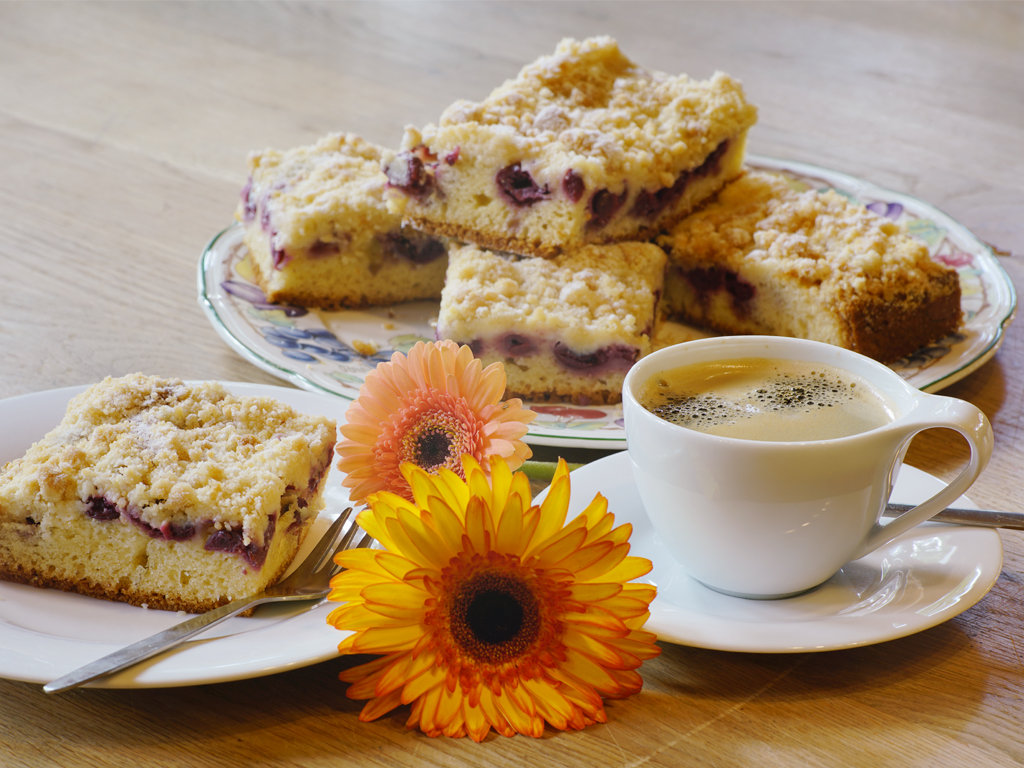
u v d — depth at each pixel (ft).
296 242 3.06
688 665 2.03
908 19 6.22
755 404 2.12
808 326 3.02
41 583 2.18
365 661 2.03
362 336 3.02
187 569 2.15
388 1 6.26
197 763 1.90
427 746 1.92
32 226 3.31
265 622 2.08
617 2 6.38
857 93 4.92
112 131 4.16
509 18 5.96
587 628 1.95
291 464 2.21
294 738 1.93
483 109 3.20
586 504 2.23
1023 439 2.55
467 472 2.01
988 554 2.09
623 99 3.34
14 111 4.31
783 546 2.04
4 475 2.18
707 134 3.28
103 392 2.31
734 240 3.14
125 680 1.91
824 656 2.04
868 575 2.13
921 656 2.04
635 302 2.94
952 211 3.62
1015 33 5.96
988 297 3.00
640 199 3.21
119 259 3.19
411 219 3.18
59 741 1.92
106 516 2.14
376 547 2.20
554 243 3.10
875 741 1.93
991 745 1.93
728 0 6.54
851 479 2.00
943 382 2.68
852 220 3.13
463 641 1.94
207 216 3.49
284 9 6.00
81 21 5.62
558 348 2.87
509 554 1.95
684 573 2.16
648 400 2.14
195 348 2.85
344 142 3.53
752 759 1.91
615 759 1.91
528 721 1.92
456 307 2.87
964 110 4.72
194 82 4.79
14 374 2.70
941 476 2.43
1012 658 2.04
